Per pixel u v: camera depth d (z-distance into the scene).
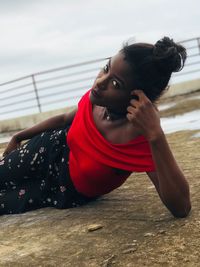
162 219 2.54
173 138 6.18
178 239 2.24
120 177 2.66
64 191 2.90
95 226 2.55
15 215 3.05
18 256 2.34
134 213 2.72
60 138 2.83
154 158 2.31
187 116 9.33
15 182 3.07
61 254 2.28
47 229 2.66
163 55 2.16
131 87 2.25
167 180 2.32
